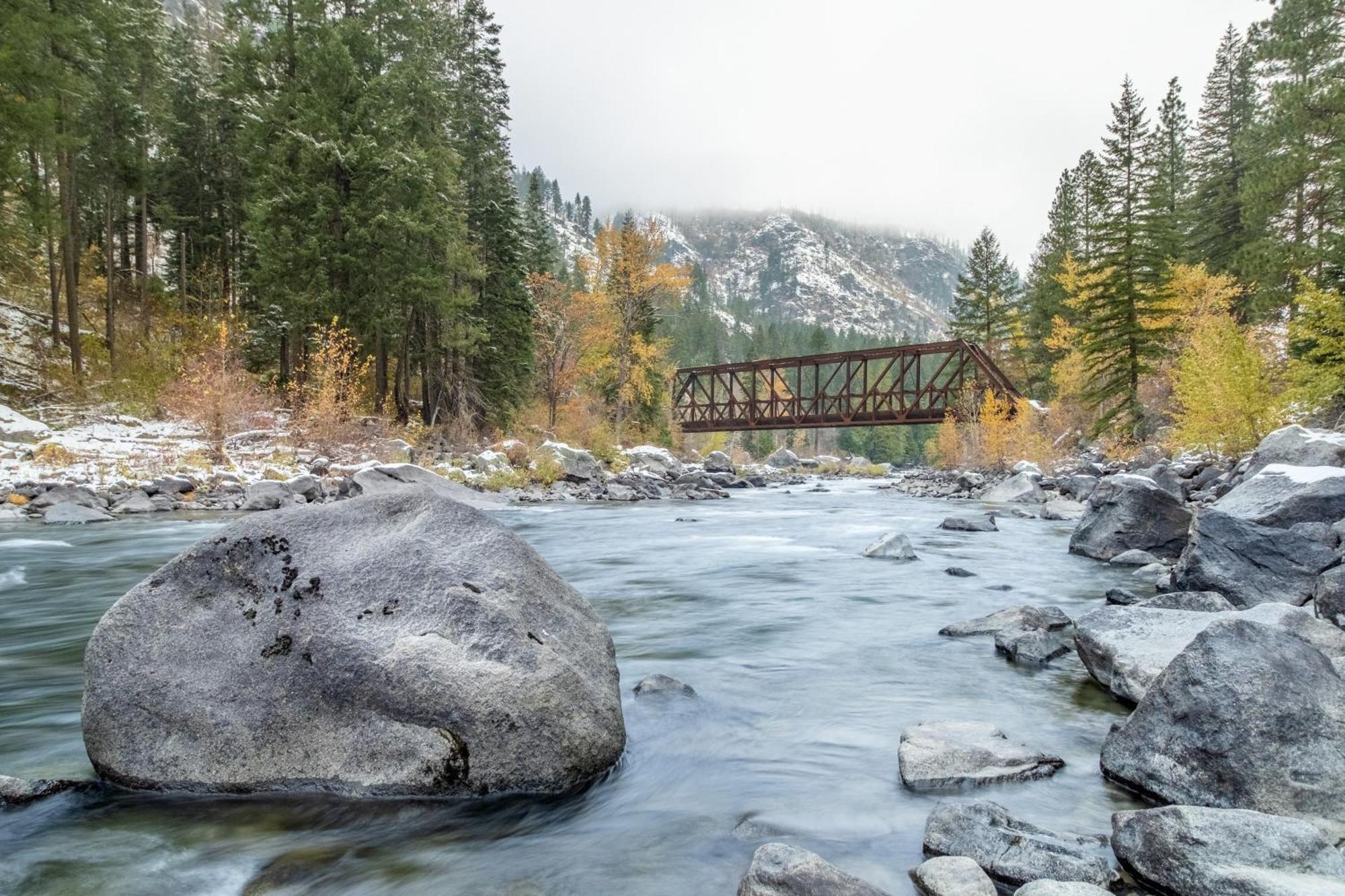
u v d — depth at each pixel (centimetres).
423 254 3145
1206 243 4509
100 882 328
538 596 470
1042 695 584
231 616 436
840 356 4797
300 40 2991
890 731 512
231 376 2630
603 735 439
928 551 1447
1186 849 297
